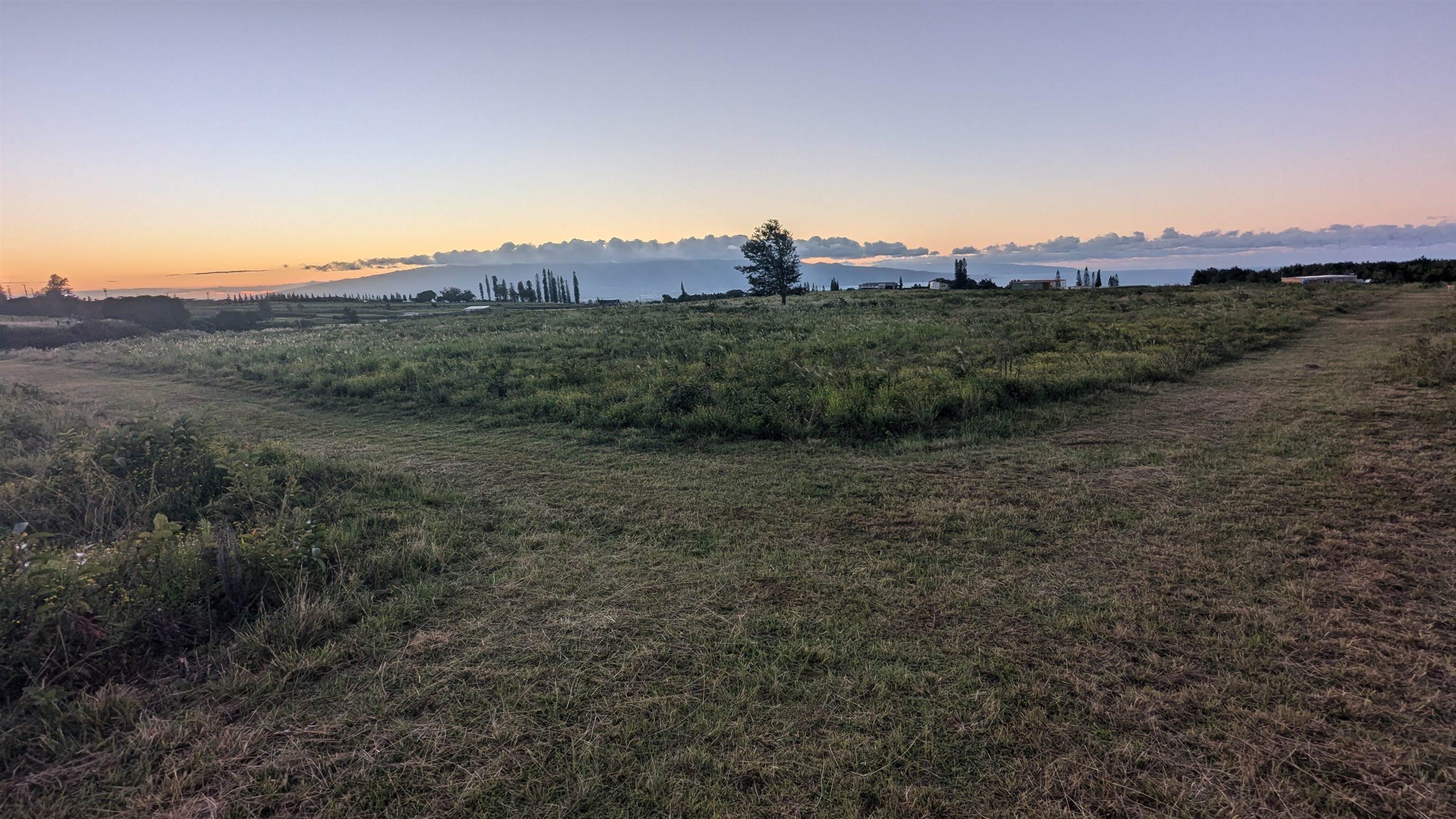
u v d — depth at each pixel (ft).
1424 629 10.61
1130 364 37.86
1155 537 14.94
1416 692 9.05
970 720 8.89
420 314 224.33
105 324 133.39
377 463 25.13
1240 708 8.86
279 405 41.42
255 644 11.10
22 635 10.46
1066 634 10.97
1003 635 11.02
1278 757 7.98
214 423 34.47
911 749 8.39
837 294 207.82
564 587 13.58
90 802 7.96
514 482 22.02
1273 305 80.07
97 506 18.54
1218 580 12.64
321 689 10.14
